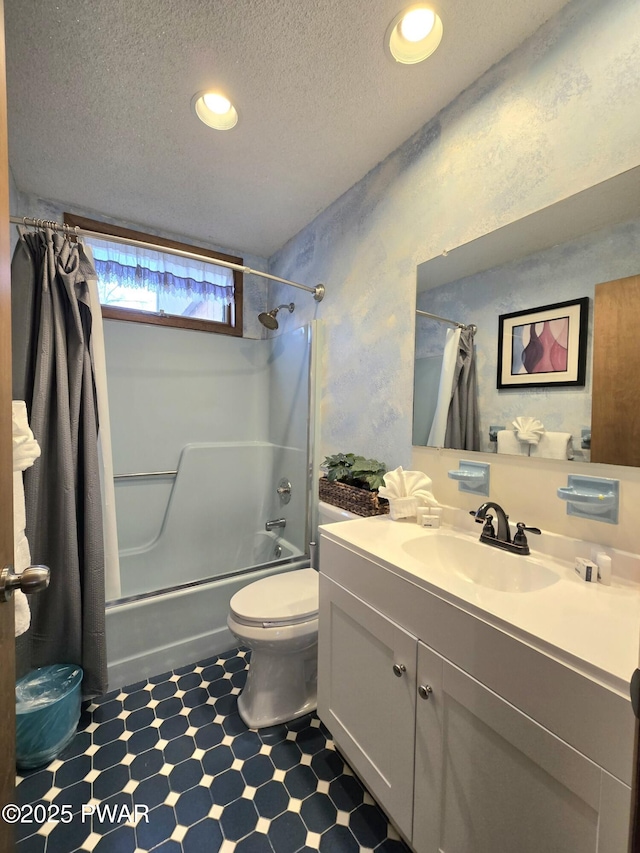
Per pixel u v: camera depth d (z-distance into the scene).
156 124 1.54
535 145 1.15
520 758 0.72
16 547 1.08
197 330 2.69
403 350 1.65
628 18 0.95
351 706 1.21
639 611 0.79
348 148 1.67
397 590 1.02
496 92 1.25
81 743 1.38
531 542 1.15
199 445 2.64
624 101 0.96
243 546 2.76
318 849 1.05
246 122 1.52
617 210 0.98
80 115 1.49
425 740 0.93
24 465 1.12
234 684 1.71
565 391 1.09
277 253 2.76
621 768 0.58
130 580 2.34
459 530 1.35
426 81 1.33
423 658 0.93
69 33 1.16
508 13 1.10
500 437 1.26
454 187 1.41
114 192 2.02
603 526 1.01
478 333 1.33
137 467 2.48
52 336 1.48
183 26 1.14
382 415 1.77
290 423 2.51
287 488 2.52
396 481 1.47
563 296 1.10
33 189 1.99
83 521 1.56
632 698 0.50
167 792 1.20
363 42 1.19
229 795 1.20
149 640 1.76
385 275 1.74
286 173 1.85
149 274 2.43
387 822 1.12
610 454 0.99
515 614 0.77
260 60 1.25
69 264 1.53
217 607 1.94
